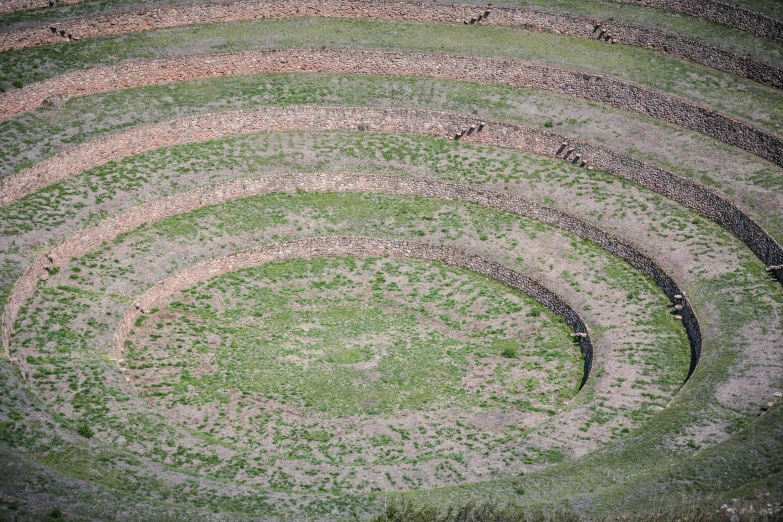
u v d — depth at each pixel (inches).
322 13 5103.3
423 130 4633.4
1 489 2849.4
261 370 3659.0
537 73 4763.8
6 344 3508.9
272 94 4690.0
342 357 3735.2
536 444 3257.9
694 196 4185.5
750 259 3937.0
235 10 5014.8
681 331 3735.2
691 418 3255.4
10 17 4805.6
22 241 3875.5
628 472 3051.2
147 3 4960.6
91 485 2938.0
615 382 3516.2
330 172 4424.2
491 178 4407.0
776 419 3186.5
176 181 4284.0
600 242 4138.8
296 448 3304.6
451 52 4867.1
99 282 3870.6
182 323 3843.5
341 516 2891.2
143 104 4552.2
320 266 4180.6
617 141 4453.7
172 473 3058.6
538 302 4003.4
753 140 4330.7
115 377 3481.8
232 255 4101.9
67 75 4527.6
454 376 3663.9
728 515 2731.3
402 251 4227.4
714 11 4940.9
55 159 4183.1
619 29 4938.5
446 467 3184.1
